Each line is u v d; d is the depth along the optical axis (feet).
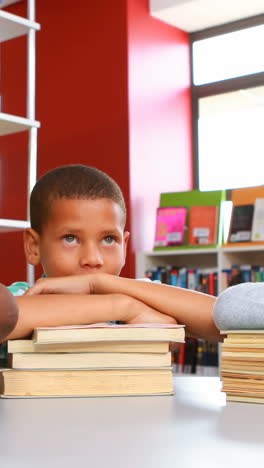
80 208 2.74
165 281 12.71
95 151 14.03
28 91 7.86
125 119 13.66
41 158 14.80
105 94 13.99
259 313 1.83
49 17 14.94
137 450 1.11
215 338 2.33
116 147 13.75
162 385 1.95
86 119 14.20
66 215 2.74
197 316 2.31
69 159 14.38
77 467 0.99
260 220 11.84
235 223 12.11
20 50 15.48
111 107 13.89
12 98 15.57
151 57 14.16
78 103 14.33
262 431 1.31
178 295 2.36
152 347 1.96
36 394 1.87
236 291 1.92
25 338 2.03
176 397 1.89
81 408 1.65
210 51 14.66
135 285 2.40
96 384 1.91
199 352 12.06
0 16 7.43
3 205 15.58
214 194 12.80
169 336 1.95
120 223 2.86
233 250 11.85
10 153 15.52
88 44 14.29
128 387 1.93
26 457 1.06
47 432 1.30
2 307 1.53
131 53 13.79
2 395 1.86
